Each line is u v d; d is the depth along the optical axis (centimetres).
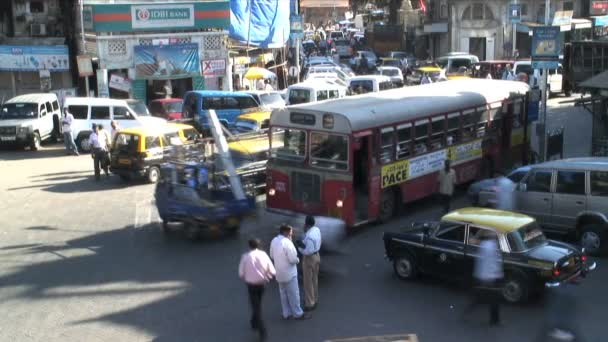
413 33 6594
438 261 1218
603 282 1241
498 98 2028
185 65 3444
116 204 1920
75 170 2427
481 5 5397
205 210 1533
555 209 1439
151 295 1236
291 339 1032
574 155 2331
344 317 1113
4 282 1320
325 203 1549
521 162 2208
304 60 5197
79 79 3694
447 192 1659
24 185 2191
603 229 1380
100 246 1541
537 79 3775
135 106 2995
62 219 1772
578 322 1063
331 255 1435
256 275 1018
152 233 1639
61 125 2952
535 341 998
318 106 1599
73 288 1280
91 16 3350
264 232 1625
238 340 1037
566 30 4547
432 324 1076
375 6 10894
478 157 1969
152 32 3431
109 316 1145
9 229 1688
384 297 1198
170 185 1598
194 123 2812
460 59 4619
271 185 1644
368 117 1545
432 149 1767
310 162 1569
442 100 1805
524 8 5359
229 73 3503
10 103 2936
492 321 1062
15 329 1102
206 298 1215
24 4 3656
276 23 4006
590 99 2167
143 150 2136
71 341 1052
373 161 1572
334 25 10688
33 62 3462
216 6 3431
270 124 1634
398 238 1275
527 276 1107
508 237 1132
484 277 1112
